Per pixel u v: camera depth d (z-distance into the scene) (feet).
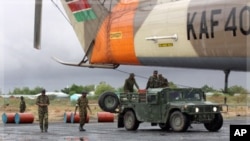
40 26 56.70
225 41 41.83
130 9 54.24
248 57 41.04
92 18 69.41
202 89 94.38
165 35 47.29
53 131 97.35
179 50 46.16
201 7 43.52
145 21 50.39
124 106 98.22
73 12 76.48
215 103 91.71
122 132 92.27
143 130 97.81
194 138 75.51
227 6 41.52
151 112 93.50
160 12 48.26
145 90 95.14
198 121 89.71
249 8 40.06
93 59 66.28
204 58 43.98
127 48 54.13
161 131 94.02
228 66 42.75
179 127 89.56
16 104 308.81
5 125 127.85
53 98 359.25
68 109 278.05
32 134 88.74
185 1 45.68
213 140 71.56
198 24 43.50
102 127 111.65
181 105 89.20
